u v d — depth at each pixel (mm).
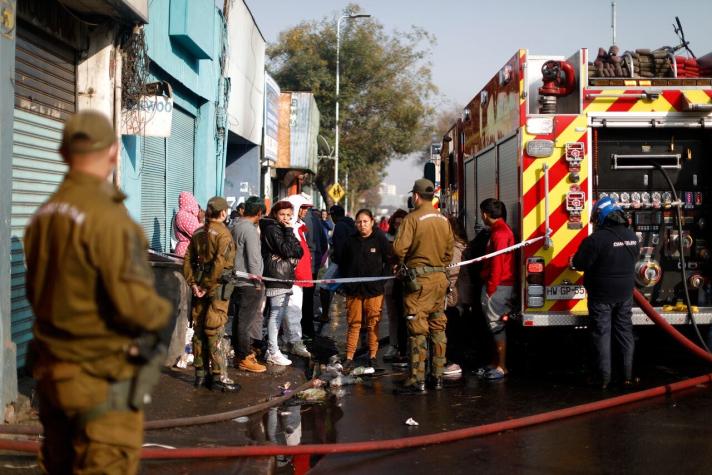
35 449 4883
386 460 5586
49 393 3254
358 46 39656
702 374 8469
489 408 7141
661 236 8359
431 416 6883
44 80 7828
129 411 3307
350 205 53594
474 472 5305
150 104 9734
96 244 3133
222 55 14969
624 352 7859
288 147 25422
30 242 3287
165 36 11406
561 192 8070
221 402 7133
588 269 7723
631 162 8328
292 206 8852
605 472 5270
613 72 8750
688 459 5523
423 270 7797
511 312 8320
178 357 8406
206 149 14352
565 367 9133
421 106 41062
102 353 3221
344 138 40531
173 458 5328
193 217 9734
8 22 5941
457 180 12445
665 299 8391
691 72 9234
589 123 8031
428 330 8031
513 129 8391
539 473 5270
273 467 5457
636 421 6562
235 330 8461
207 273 7324
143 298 3148
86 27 8680
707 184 8398
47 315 3203
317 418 6820
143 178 11008
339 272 9188
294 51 40125
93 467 3232
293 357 9477
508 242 8164
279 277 8789
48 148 7926
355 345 8906
